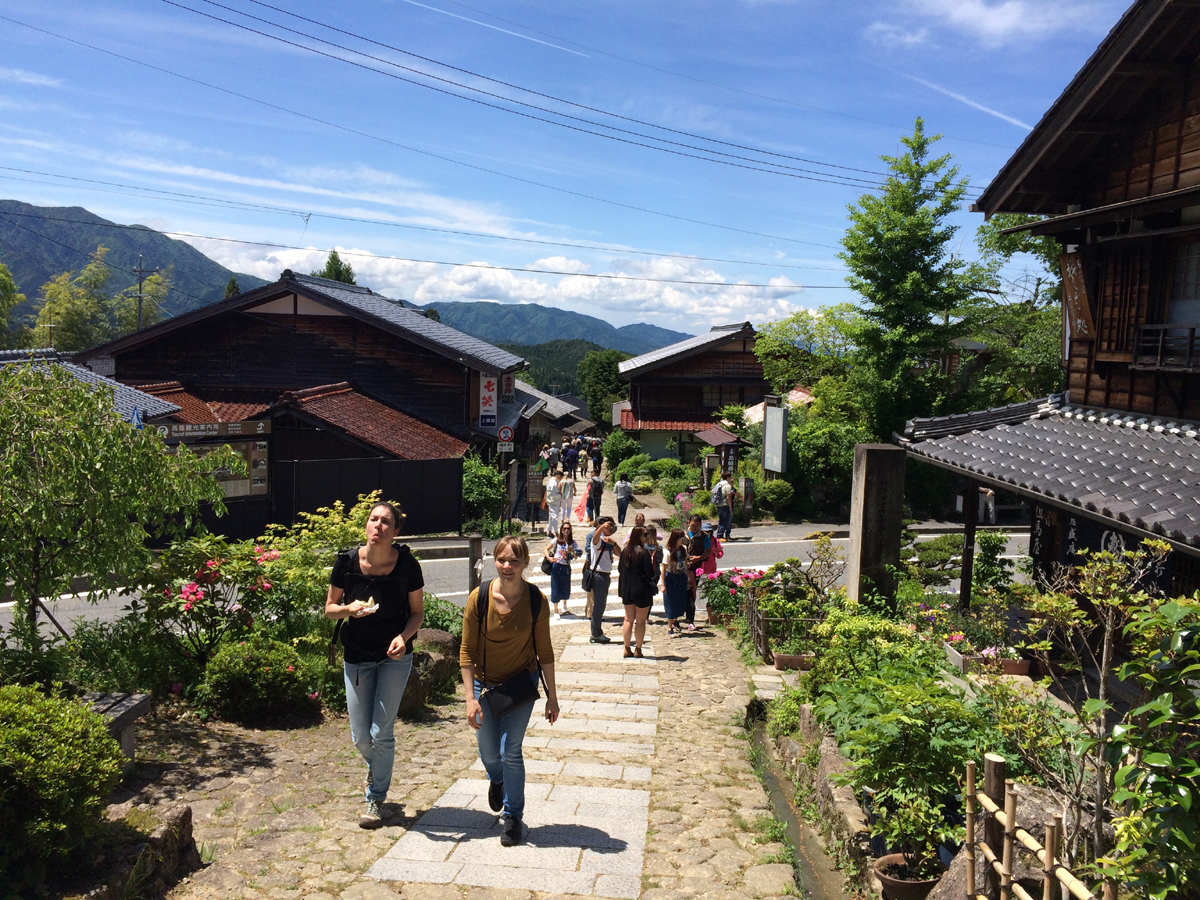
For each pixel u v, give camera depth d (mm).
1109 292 9547
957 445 9625
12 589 6613
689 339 50844
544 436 54500
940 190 28516
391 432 24344
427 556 19625
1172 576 8344
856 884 4570
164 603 7207
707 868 4402
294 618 8680
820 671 7223
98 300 85938
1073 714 4707
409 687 7777
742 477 25969
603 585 11961
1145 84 8742
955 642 8617
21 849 3414
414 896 3912
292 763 5879
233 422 18719
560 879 4164
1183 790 2854
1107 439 8680
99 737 3865
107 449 6527
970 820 3484
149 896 3766
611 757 6816
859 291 29281
